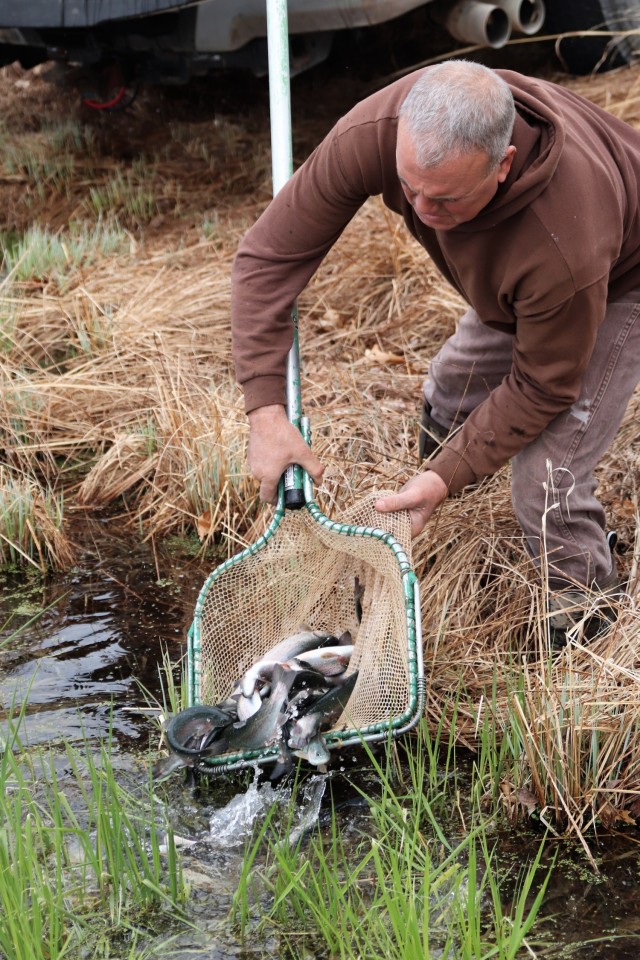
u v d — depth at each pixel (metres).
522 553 3.42
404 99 2.45
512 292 2.53
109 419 4.59
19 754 2.82
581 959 2.19
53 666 3.25
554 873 2.44
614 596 3.10
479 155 2.22
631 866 2.46
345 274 5.39
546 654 3.01
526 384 2.67
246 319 2.74
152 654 3.31
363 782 2.76
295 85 7.32
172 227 6.35
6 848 2.35
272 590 2.94
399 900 2.18
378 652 2.74
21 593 3.67
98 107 6.87
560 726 2.60
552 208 2.37
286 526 2.81
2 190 6.96
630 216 2.63
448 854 2.49
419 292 5.23
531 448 2.90
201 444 4.13
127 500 4.27
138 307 5.31
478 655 3.04
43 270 5.70
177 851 2.51
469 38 5.87
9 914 2.08
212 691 2.83
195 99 7.83
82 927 2.27
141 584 3.72
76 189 6.89
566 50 6.69
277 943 2.23
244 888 2.25
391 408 4.35
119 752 2.85
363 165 2.56
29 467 4.34
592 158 2.47
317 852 2.29
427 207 2.35
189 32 5.64
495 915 2.14
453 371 3.41
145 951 2.21
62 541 3.86
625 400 2.88
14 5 5.39
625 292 2.78
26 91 8.38
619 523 3.57
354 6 5.36
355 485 3.65
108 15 5.24
